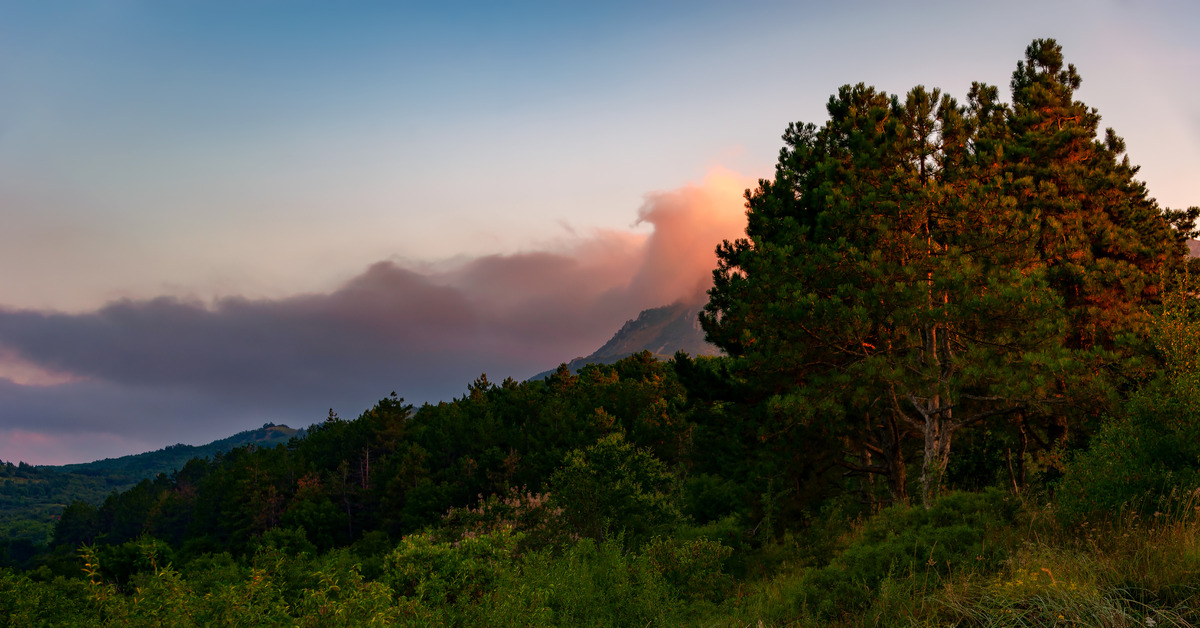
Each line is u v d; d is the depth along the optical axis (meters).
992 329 15.57
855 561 9.99
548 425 77.31
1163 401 9.51
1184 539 6.62
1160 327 11.05
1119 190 19.23
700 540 14.50
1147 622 5.41
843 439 19.12
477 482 72.62
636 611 11.73
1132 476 8.71
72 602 11.55
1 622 11.09
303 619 6.27
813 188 19.62
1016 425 19.47
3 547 134.12
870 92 20.89
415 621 6.97
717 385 20.20
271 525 94.94
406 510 72.25
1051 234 17.69
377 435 101.56
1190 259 19.78
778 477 18.44
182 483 162.88
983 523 10.26
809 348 17.39
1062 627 5.71
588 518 19.56
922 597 7.72
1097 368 14.66
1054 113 21.16
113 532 133.12
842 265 16.59
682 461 46.03
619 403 71.69
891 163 17.81
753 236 19.08
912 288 15.13
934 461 15.52
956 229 16.20
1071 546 8.09
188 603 6.14
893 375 15.29
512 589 8.77
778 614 9.52
